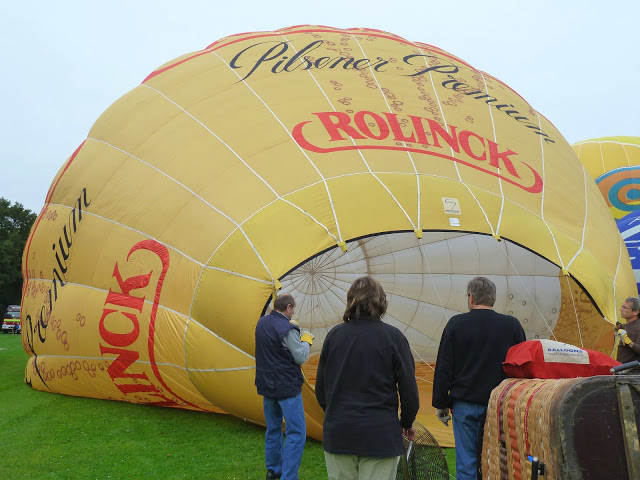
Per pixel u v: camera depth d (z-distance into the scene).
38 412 7.54
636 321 5.86
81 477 5.18
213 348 6.18
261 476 5.18
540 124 9.86
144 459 5.66
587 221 8.46
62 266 8.16
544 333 10.36
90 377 7.73
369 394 3.30
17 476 5.21
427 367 10.70
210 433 6.52
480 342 4.17
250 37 9.52
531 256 10.09
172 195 7.22
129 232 7.35
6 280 41.28
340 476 3.29
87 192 8.09
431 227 6.55
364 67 8.85
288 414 4.85
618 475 2.52
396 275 10.84
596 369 3.47
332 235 6.28
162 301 6.72
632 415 2.55
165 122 8.05
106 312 7.23
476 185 7.52
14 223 44.72
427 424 7.12
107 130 8.59
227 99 8.05
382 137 7.64
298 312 10.62
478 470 4.07
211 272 6.32
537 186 8.23
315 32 9.67
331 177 6.89
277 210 6.50
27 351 9.46
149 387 7.18
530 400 3.07
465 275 10.86
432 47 10.46
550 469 2.69
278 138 7.41
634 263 11.31
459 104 8.88
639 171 14.84
